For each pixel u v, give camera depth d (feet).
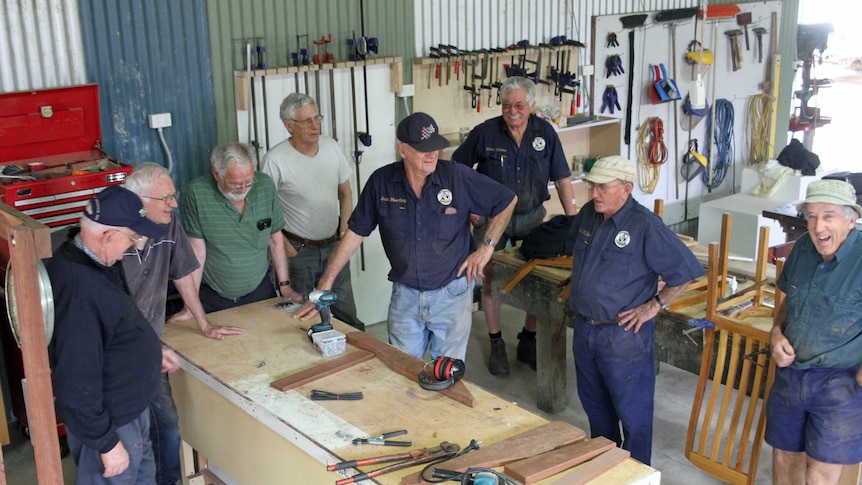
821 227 9.46
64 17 14.11
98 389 8.41
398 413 8.87
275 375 9.89
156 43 15.05
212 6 15.47
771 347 10.22
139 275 10.21
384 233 11.92
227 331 11.14
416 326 12.25
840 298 9.53
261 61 15.93
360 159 17.94
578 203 22.77
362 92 17.54
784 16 26.14
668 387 15.79
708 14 23.26
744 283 13.14
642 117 23.73
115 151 15.07
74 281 8.22
